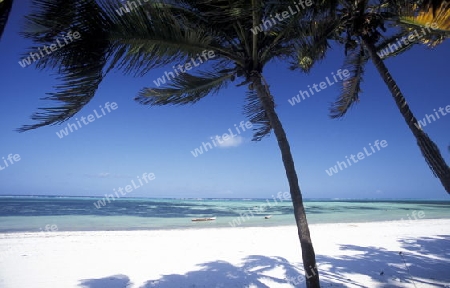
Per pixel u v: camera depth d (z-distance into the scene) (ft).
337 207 190.70
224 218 92.02
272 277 23.99
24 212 104.63
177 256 31.53
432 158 14.76
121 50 13.03
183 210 144.36
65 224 69.26
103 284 22.00
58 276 23.85
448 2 13.10
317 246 37.35
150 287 21.48
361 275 24.03
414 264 27.76
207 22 17.65
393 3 17.20
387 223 67.62
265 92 17.38
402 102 16.20
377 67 17.52
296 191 15.70
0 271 24.94
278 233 49.96
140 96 20.27
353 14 17.87
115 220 82.33
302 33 17.80
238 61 18.01
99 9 11.53
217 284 22.20
